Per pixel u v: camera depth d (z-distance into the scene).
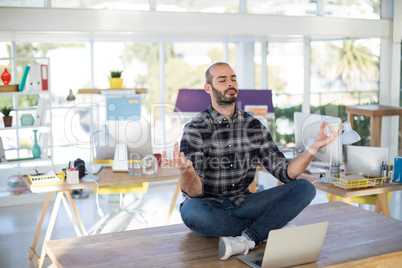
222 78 2.69
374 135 5.79
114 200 5.51
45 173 3.82
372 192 3.33
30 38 5.42
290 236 2.20
